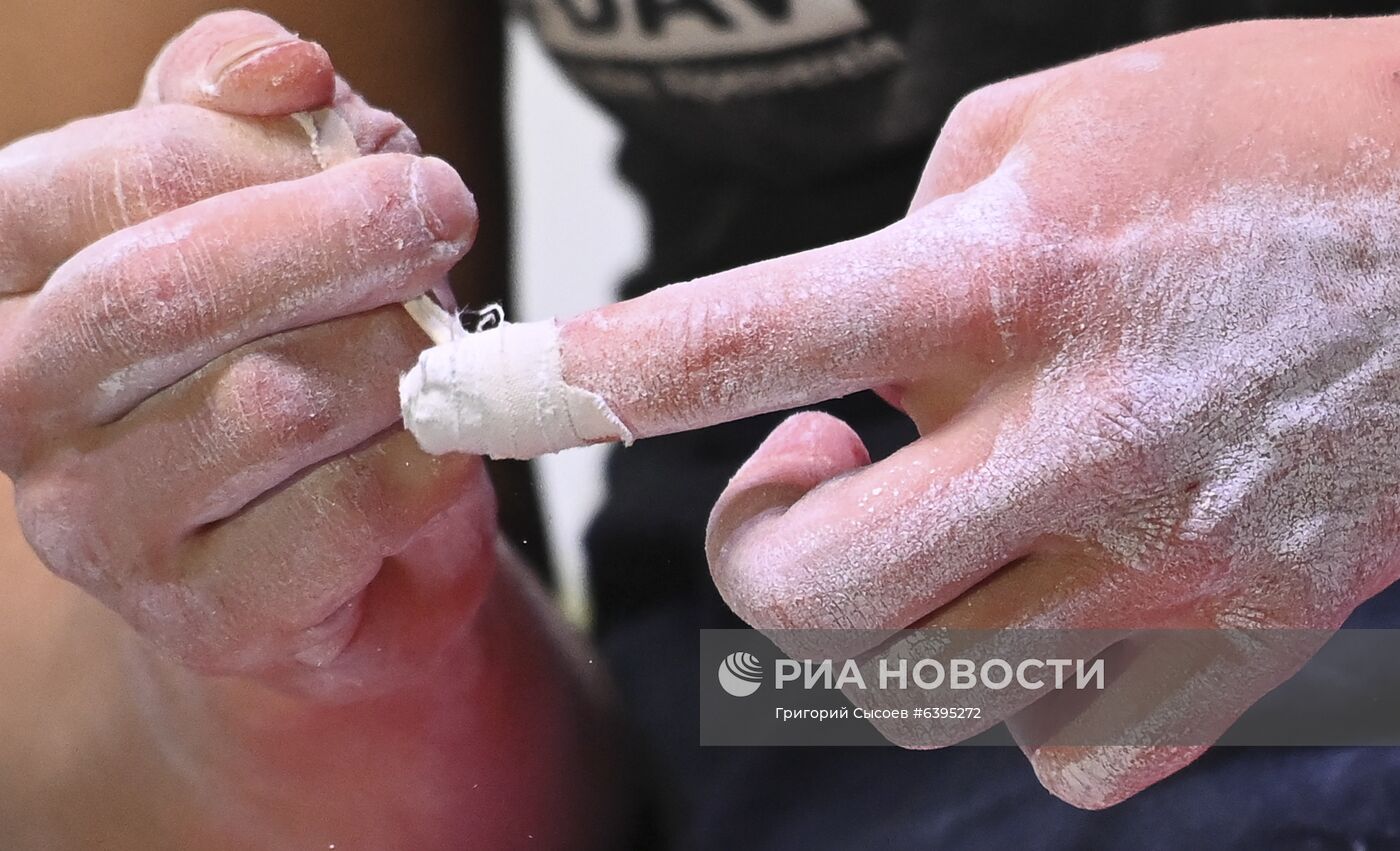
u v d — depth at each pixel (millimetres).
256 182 514
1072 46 643
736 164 709
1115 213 516
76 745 595
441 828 607
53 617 597
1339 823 598
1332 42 534
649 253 782
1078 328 510
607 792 633
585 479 745
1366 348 515
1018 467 507
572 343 508
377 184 506
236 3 634
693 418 510
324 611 522
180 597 520
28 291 516
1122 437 506
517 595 632
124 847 596
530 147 918
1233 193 517
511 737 616
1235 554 511
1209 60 531
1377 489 518
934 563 509
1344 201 517
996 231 513
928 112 660
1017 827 610
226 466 508
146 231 503
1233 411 509
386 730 592
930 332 509
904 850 612
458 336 516
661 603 701
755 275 512
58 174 509
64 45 623
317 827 599
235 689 584
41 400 508
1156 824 604
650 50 680
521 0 741
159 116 513
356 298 509
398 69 699
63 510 514
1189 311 511
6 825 594
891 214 705
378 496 519
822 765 629
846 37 642
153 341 502
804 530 513
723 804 630
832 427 540
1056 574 515
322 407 510
